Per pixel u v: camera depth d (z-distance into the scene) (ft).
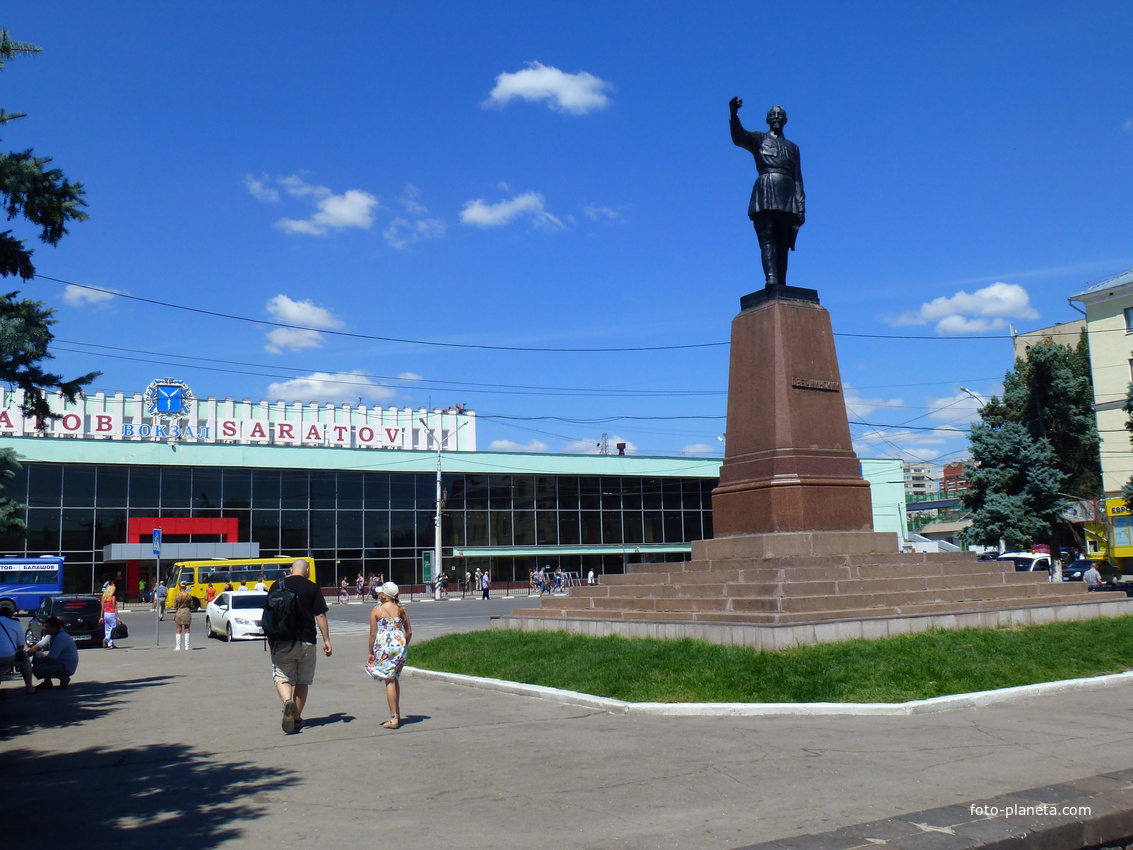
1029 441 131.75
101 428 176.76
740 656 38.45
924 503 301.84
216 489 171.42
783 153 54.03
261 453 173.68
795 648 39.06
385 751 28.71
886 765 25.38
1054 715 32.19
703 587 47.09
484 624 97.04
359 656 60.08
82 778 26.00
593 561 205.67
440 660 49.42
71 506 160.25
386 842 19.52
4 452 38.68
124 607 160.56
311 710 37.19
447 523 190.29
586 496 204.64
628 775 24.85
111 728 34.76
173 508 167.73
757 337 52.01
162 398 181.78
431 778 25.03
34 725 36.09
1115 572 123.65
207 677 52.90
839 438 51.03
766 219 53.31
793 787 23.20
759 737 29.40
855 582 44.70
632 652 41.78
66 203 35.37
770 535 47.67
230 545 164.45
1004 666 38.11
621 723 32.50
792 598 41.73
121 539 163.43
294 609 32.35
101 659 69.72
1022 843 18.88
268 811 22.12
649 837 19.47
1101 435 152.76
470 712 35.73
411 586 184.75
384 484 185.68
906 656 38.19
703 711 33.35
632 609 50.24
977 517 133.39
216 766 27.14
